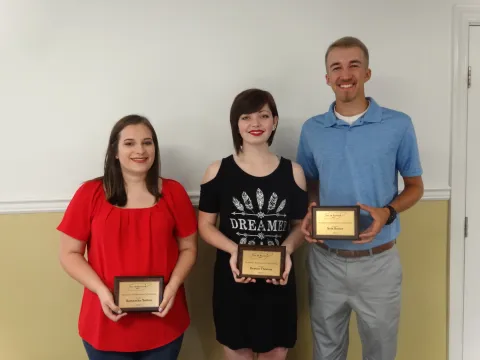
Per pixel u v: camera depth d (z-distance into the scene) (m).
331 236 1.49
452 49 2.00
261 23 1.91
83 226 1.47
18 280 1.90
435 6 1.98
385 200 1.58
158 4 1.85
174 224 1.54
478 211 2.08
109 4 1.83
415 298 2.11
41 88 1.83
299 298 2.03
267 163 1.59
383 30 1.97
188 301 1.99
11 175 1.86
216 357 2.03
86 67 1.85
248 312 1.57
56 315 1.93
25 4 1.79
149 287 1.41
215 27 1.89
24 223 1.88
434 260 2.09
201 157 1.94
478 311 2.14
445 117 2.03
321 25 1.94
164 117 1.91
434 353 2.15
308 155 1.70
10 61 1.81
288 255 1.51
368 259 1.59
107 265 1.43
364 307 1.63
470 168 2.06
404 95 2.01
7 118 1.83
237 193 1.56
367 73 1.56
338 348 1.74
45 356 1.95
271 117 1.55
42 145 1.86
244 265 1.49
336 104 1.61
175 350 1.53
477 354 2.15
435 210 2.07
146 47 1.87
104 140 1.89
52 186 1.88
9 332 1.92
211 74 1.91
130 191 1.50
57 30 1.82
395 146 1.55
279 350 1.63
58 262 1.91
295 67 1.95
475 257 2.11
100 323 1.43
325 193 1.61
